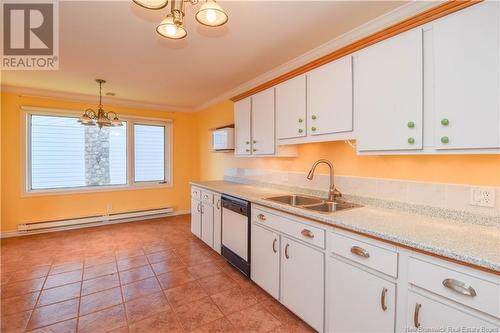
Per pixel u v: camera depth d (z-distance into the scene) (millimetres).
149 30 2016
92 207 4273
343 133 1802
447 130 1261
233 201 2648
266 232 2158
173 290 2303
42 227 3799
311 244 1712
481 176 1409
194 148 5289
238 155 3141
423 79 1351
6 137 3641
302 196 2506
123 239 3668
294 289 1856
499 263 900
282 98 2385
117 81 3344
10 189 3682
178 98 4340
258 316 1934
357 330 1413
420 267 1136
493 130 1116
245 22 1896
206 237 3328
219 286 2381
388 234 1238
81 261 2910
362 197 2031
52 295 2203
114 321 1864
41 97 3834
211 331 1769
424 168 1659
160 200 4918
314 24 1931
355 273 1422
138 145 4723
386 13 1788
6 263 2842
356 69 1697
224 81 3354
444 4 1232
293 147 2609
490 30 1118
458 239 1165
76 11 1757
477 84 1157
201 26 1950
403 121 1432
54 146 3996
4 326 1798
